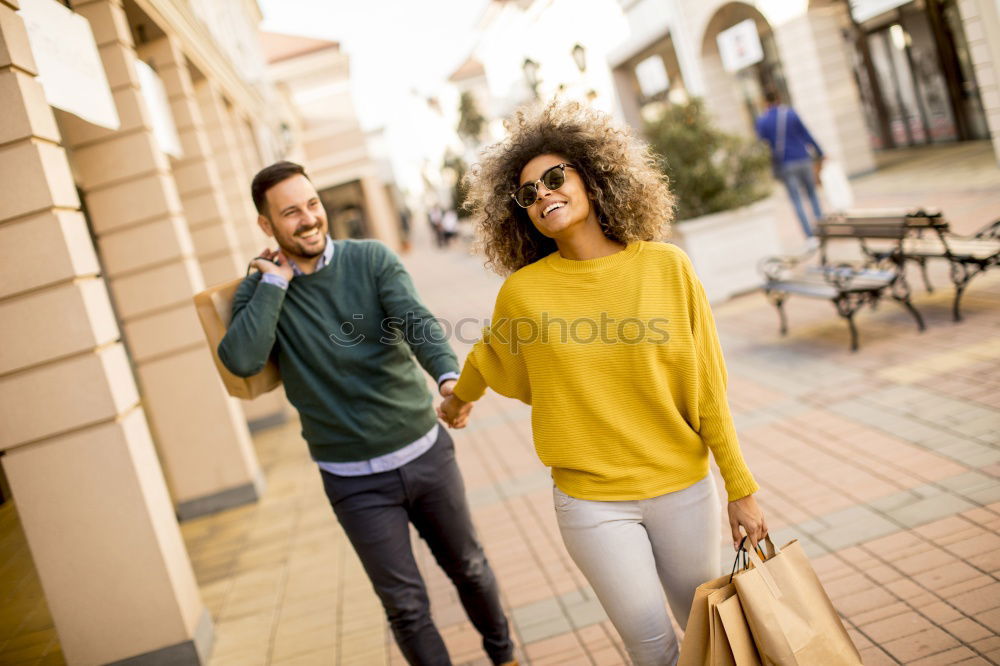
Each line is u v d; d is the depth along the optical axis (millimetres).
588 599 3617
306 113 31172
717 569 2242
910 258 6555
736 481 2123
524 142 2277
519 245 2432
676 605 2312
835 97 16422
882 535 3541
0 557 6078
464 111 35625
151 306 6355
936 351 5707
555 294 2156
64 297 3668
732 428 2145
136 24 7418
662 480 2137
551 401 2170
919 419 4668
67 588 3781
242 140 12594
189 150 8234
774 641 1942
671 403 2117
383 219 32031
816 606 2031
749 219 9102
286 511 6117
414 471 2797
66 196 3754
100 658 3820
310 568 4879
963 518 3516
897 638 2846
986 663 2611
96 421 3730
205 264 8398
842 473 4246
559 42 24516
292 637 4027
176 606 3844
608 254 2225
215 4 13000
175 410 6469
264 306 2674
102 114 4609
